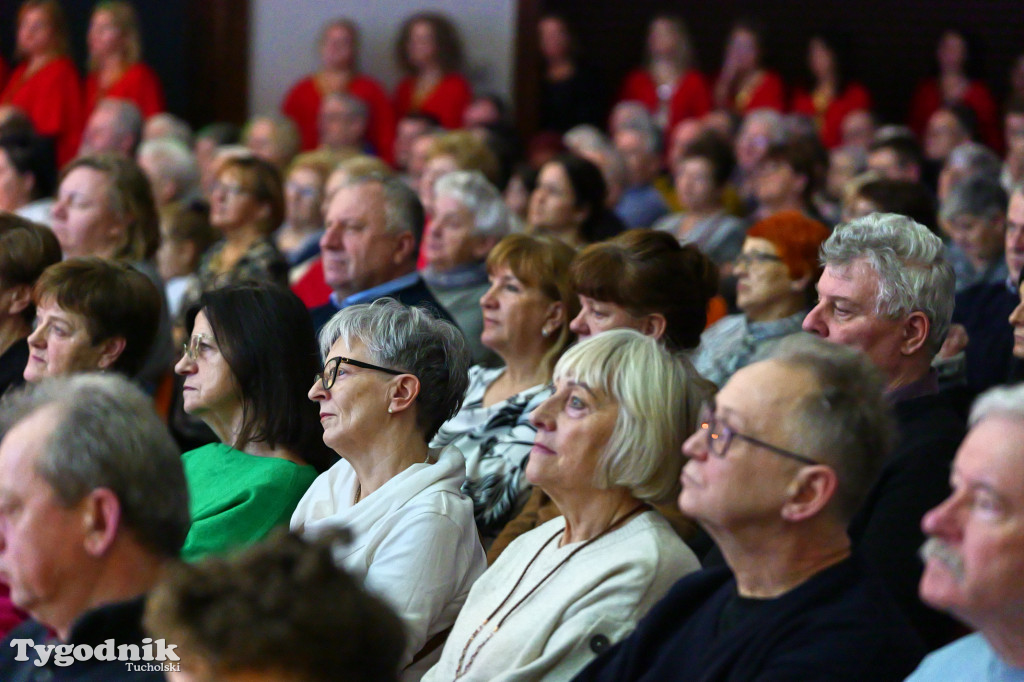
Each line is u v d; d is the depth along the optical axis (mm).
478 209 7926
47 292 5719
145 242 7879
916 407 4598
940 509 3016
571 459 4145
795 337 3668
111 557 3539
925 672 3301
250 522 4863
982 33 16422
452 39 15453
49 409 3586
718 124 13211
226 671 2461
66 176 7773
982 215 7684
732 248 9977
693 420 4164
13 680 3762
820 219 9625
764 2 16828
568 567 4172
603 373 4145
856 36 16688
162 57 16516
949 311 4734
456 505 4582
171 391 7891
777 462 3404
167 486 3607
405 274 7363
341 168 9250
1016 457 2912
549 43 16047
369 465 4703
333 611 2488
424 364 4699
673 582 4070
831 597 3367
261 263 8383
